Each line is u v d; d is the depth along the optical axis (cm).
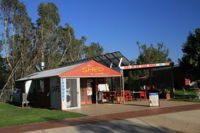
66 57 5188
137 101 2177
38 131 1009
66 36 5088
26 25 4016
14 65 3825
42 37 4272
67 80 1773
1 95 3288
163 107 1631
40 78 2067
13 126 1148
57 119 1295
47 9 4509
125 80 3128
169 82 2427
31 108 1995
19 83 2992
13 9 3966
